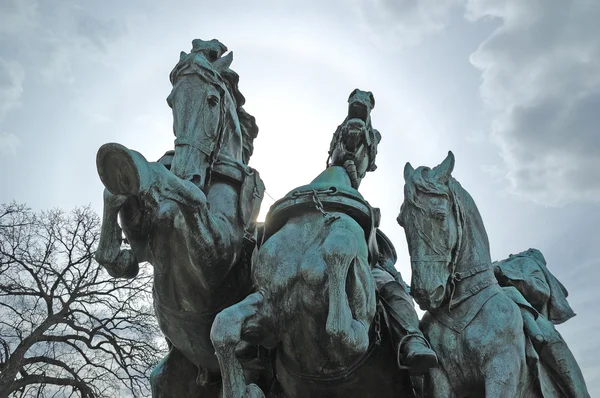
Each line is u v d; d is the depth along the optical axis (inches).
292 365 141.1
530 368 148.2
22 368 506.9
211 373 158.6
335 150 178.1
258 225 167.0
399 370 152.4
